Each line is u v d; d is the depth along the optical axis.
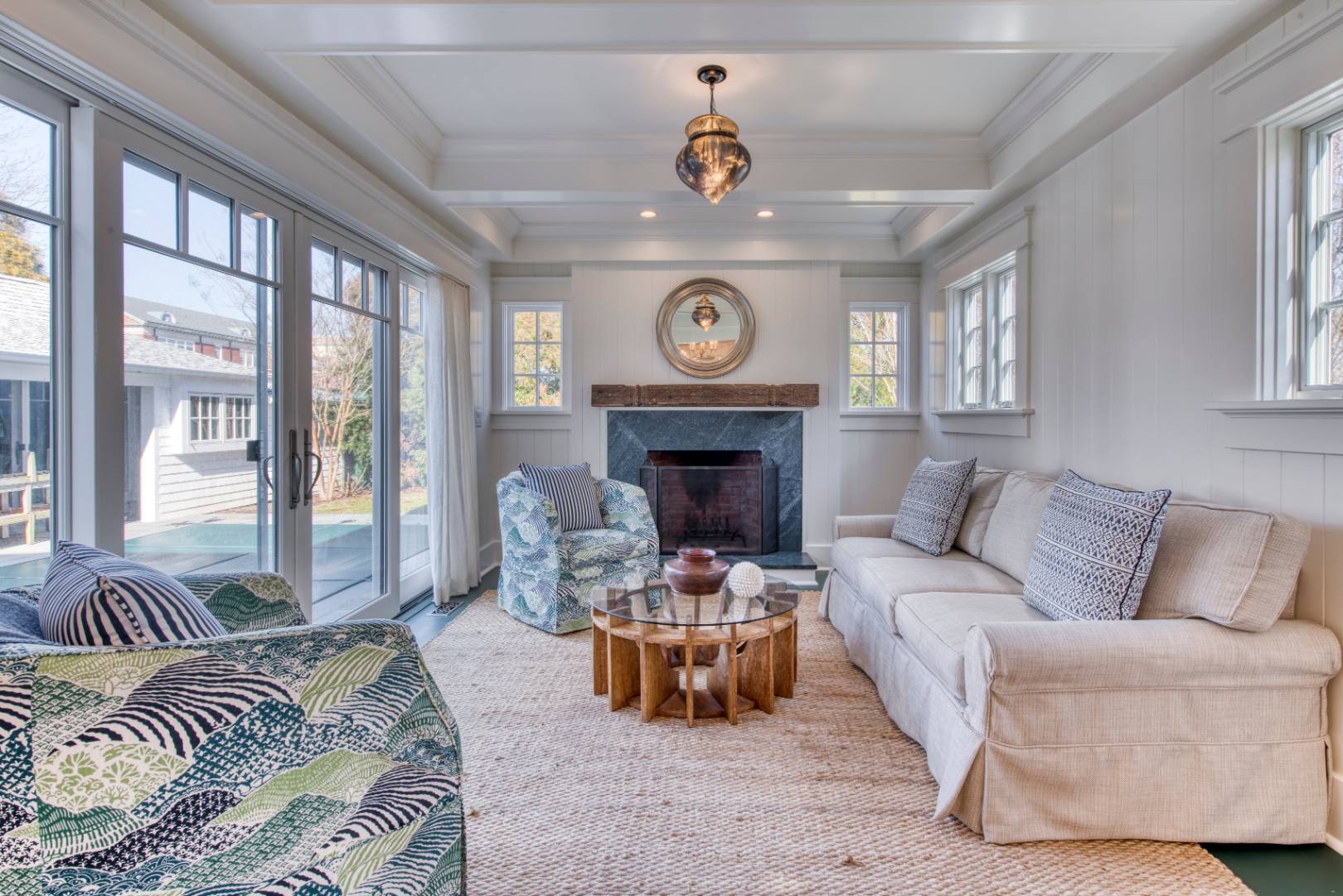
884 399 4.96
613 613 2.34
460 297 4.08
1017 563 2.52
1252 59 1.89
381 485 3.34
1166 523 1.93
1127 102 2.34
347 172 2.78
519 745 2.12
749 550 4.84
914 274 4.84
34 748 0.78
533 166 3.29
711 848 1.61
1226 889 1.49
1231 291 2.00
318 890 0.81
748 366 4.77
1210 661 1.61
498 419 4.83
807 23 1.92
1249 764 1.63
